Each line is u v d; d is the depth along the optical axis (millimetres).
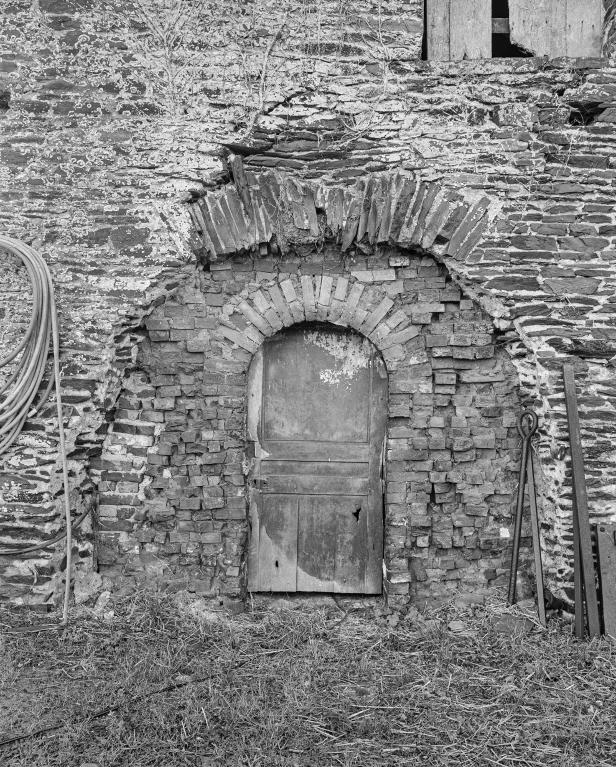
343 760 2973
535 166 4219
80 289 4258
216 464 4414
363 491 4547
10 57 4273
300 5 4266
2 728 3152
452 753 3031
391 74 4266
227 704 3303
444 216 4219
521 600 4309
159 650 3830
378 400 4547
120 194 4270
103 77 4270
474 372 4391
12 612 4121
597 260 4207
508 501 4375
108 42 4270
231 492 4410
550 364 4199
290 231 4312
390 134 4258
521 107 4223
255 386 4559
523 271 4215
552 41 4445
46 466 4160
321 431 4566
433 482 4367
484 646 3873
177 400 4438
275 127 4285
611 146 4227
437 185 4238
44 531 4152
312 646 3902
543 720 3246
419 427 4375
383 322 4391
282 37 4277
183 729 3117
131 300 4254
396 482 4375
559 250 4211
